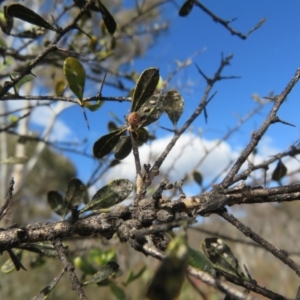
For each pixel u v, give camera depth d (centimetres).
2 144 82
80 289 9
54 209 16
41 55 13
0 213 11
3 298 66
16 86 14
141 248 8
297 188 10
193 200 9
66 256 10
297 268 8
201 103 14
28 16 12
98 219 10
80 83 12
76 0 15
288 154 16
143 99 12
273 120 11
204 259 8
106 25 14
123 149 12
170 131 13
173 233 14
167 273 6
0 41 22
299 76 11
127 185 11
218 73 16
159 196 9
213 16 18
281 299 8
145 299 5
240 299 7
